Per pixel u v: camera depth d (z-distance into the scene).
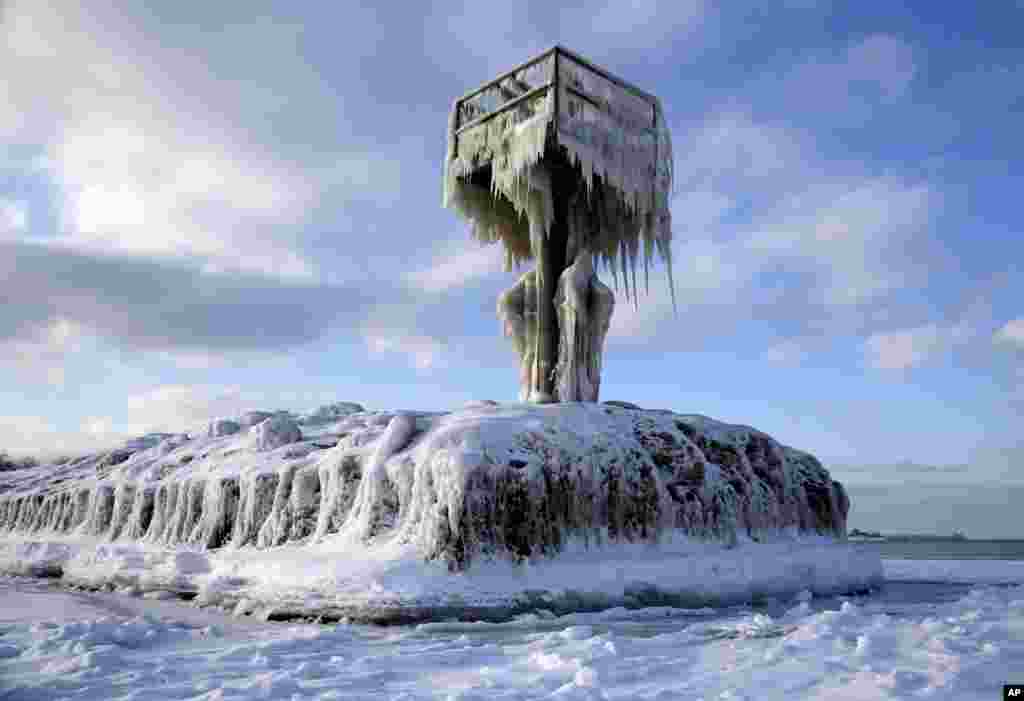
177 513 21.06
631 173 20.81
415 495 14.23
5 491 37.03
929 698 5.64
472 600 12.62
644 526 15.77
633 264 22.09
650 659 7.92
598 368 20.31
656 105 22.19
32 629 10.42
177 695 6.74
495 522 13.73
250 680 7.30
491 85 21.70
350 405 28.44
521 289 21.61
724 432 19.27
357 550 14.38
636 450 16.45
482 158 21.58
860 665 6.88
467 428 14.82
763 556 16.67
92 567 19.73
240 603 13.92
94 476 30.23
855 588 17.92
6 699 6.55
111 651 8.63
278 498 17.59
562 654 8.25
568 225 21.36
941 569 29.05
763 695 6.08
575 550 14.59
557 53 19.47
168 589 16.66
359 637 10.65
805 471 20.56
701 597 14.77
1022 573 26.36
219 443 24.33
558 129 19.08
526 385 20.98
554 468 14.83
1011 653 6.93
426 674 7.59
